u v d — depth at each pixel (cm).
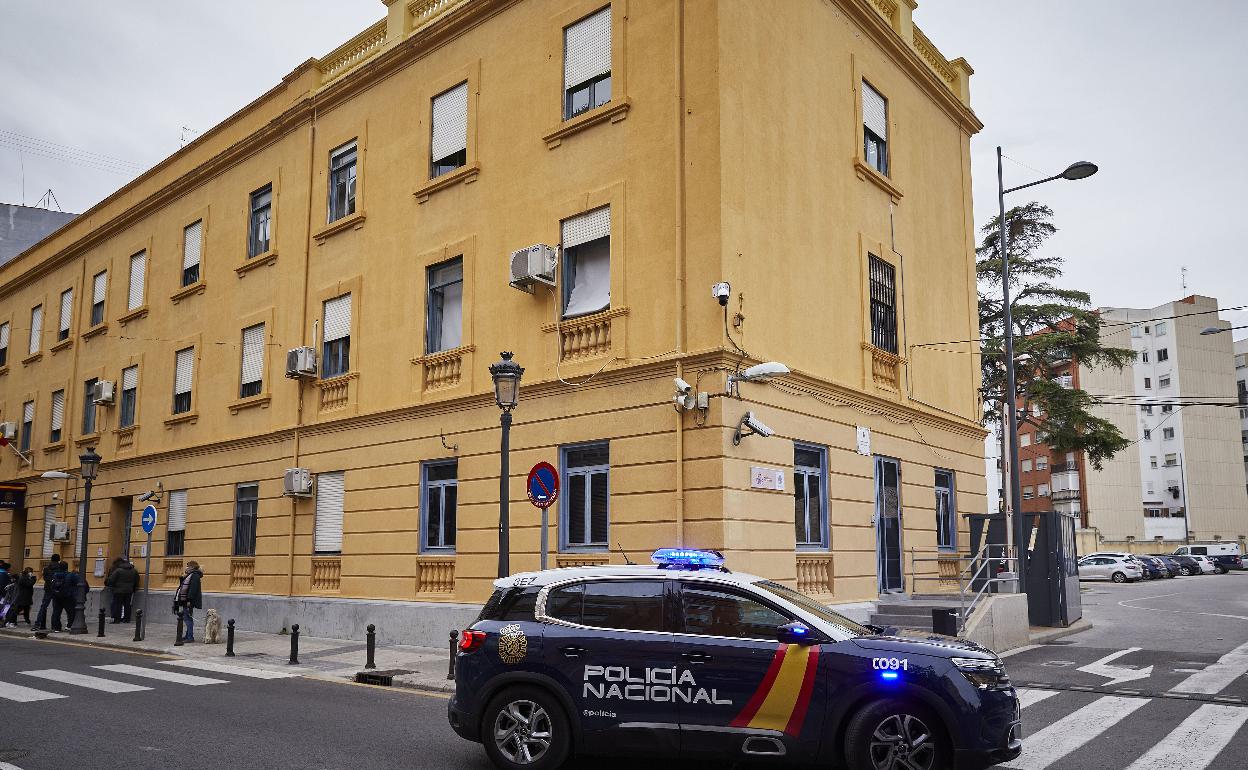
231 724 969
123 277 2773
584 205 1532
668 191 1427
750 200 1433
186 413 2372
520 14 1692
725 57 1416
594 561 1419
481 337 1661
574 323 1505
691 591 764
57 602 2117
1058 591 1916
